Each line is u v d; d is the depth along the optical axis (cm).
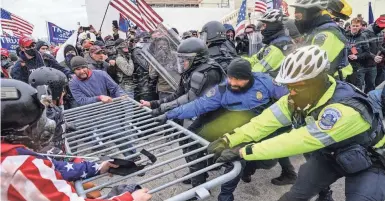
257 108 242
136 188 147
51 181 107
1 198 101
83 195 143
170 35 395
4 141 112
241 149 171
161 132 215
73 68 338
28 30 943
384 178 174
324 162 196
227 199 254
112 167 162
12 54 674
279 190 308
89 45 533
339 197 292
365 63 552
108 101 317
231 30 646
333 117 156
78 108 296
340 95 162
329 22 273
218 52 343
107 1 1052
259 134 196
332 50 256
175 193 304
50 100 151
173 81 374
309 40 277
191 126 297
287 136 167
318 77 158
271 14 309
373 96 180
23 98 111
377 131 172
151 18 510
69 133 221
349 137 160
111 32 1070
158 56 388
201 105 251
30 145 119
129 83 485
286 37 302
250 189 311
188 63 271
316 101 165
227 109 250
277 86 237
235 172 157
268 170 348
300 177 205
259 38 570
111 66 487
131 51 507
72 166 156
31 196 102
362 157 169
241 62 235
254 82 242
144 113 269
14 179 100
